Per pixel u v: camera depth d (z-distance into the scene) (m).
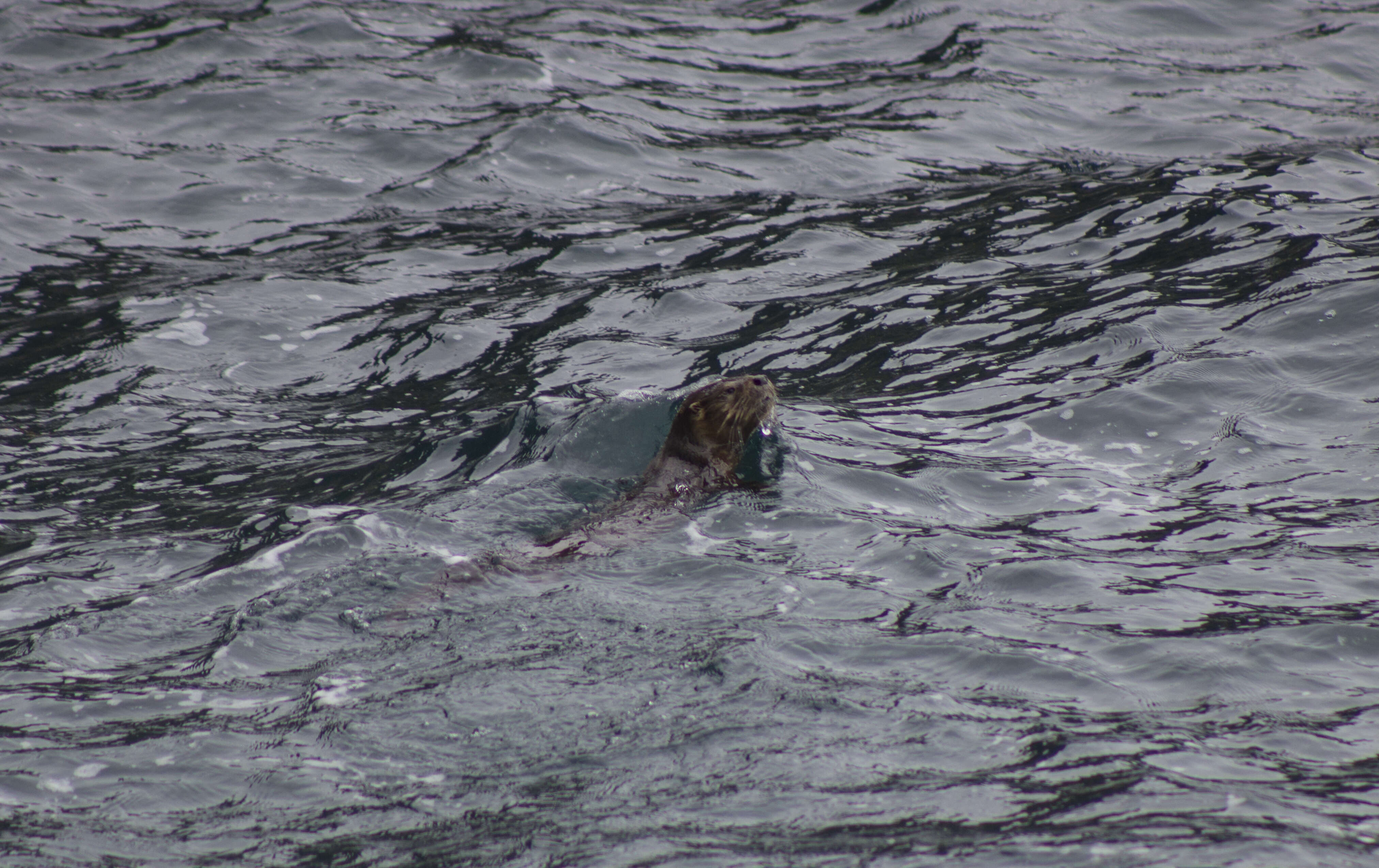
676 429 30.55
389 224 47.72
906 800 16.00
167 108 55.84
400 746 18.11
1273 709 18.55
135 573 25.42
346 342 39.19
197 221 47.47
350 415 34.62
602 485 29.53
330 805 16.66
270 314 40.75
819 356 36.72
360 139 53.69
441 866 14.90
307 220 47.84
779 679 19.59
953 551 24.80
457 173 51.38
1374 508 26.03
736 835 15.24
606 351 37.66
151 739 18.56
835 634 21.22
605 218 48.09
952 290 40.56
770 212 48.25
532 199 49.69
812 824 15.45
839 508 27.02
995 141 54.09
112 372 37.03
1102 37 65.06
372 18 66.31
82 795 17.11
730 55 64.06
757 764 17.12
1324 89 57.72
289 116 55.56
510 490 28.75
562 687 19.59
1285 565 23.75
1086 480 28.28
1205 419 30.84
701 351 37.50
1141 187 47.69
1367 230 41.41
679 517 26.75
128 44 62.00
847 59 63.41
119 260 44.41
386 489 29.36
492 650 20.97
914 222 46.75
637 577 23.77
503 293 42.22
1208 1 68.88
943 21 67.31
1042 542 25.22
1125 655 20.41
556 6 70.19
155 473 31.16
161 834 16.08
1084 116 56.03
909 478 28.58
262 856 15.42
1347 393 31.39
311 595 23.45
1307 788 16.09
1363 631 20.95
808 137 54.62
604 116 56.12
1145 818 15.23
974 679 19.66
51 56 60.38
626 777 16.94
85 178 50.00
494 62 61.09
